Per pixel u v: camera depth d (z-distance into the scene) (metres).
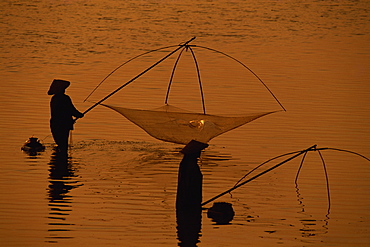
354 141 41.34
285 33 90.12
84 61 67.81
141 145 40.28
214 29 92.06
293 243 26.30
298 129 44.09
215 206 29.14
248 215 29.25
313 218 28.95
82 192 31.75
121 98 52.41
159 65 66.69
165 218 28.77
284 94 54.56
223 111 48.41
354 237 26.98
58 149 38.91
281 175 34.81
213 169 35.66
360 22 102.50
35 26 91.75
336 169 35.75
